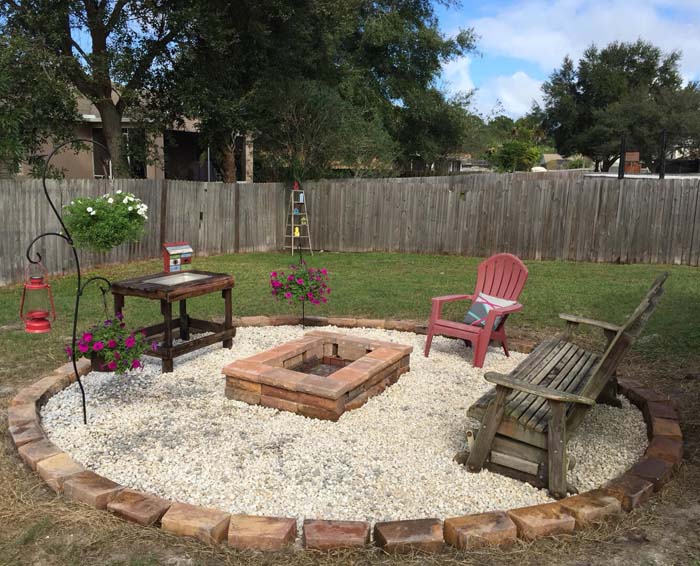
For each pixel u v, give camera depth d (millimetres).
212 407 4047
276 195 14359
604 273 10289
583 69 37250
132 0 11641
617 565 2357
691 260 11211
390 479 3072
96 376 4684
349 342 4977
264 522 2545
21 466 3119
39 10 11047
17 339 5688
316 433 3637
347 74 18656
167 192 11742
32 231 9047
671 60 37219
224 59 13406
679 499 2877
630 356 5340
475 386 4621
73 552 2412
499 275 5766
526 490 2994
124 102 12891
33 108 11086
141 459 3236
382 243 13867
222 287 5309
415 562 2365
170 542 2479
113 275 9828
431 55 22828
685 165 21922
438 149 25094
